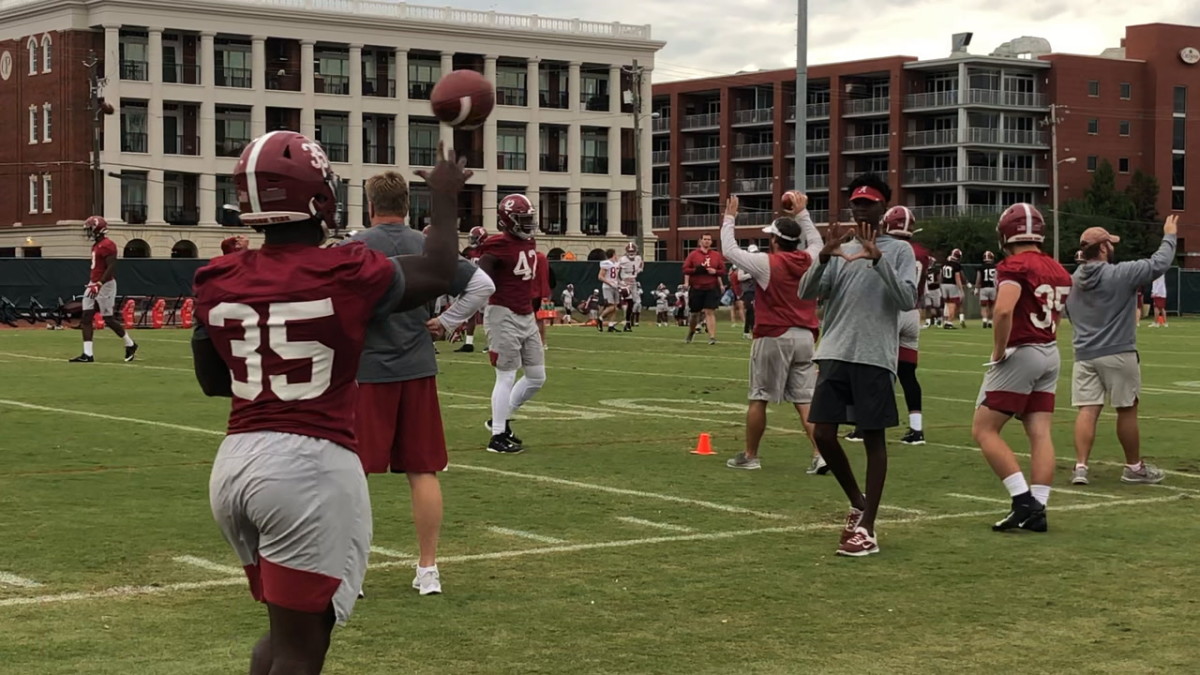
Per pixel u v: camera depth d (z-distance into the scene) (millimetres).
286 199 4461
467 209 76875
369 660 6273
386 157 74875
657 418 15734
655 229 99188
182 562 8117
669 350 28000
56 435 13641
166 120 69250
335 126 73500
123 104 68000
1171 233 11258
